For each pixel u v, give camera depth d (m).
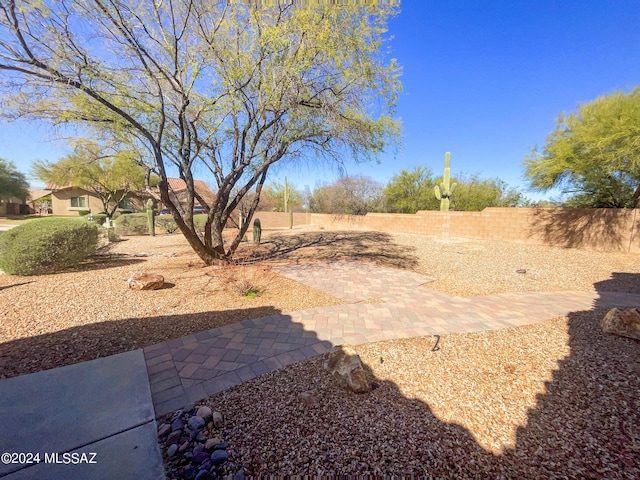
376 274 6.94
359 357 2.85
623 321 3.43
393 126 7.38
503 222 11.93
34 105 4.84
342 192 24.14
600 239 9.59
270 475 1.64
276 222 22.17
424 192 19.56
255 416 2.13
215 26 5.28
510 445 1.86
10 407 2.19
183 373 2.69
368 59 6.03
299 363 2.89
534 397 2.35
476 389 2.47
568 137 9.40
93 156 7.21
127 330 3.60
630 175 9.02
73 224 6.70
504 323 3.97
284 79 5.53
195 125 6.13
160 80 5.44
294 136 6.64
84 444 1.86
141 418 2.11
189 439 1.91
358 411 2.18
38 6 3.79
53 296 4.74
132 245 11.31
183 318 4.03
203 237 7.38
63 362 2.86
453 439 1.91
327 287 5.77
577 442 1.87
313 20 5.23
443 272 7.26
